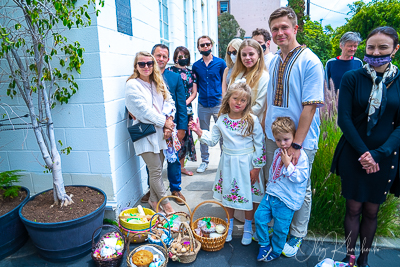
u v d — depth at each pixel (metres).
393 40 1.69
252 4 22.67
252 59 2.45
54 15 2.38
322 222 2.61
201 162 4.59
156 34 4.12
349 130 1.87
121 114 2.95
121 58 2.95
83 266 2.24
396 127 1.83
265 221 2.21
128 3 3.11
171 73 3.07
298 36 18.08
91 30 2.47
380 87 1.78
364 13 11.11
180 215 2.73
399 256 2.31
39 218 2.21
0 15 2.52
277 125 2.07
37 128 2.33
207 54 3.76
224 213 2.97
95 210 2.30
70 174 2.79
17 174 2.92
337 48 14.56
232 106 2.29
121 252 2.16
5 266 2.25
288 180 2.14
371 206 1.98
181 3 6.19
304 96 2.01
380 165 1.86
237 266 2.21
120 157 2.92
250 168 2.37
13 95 2.74
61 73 2.59
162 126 2.62
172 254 2.19
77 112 2.64
